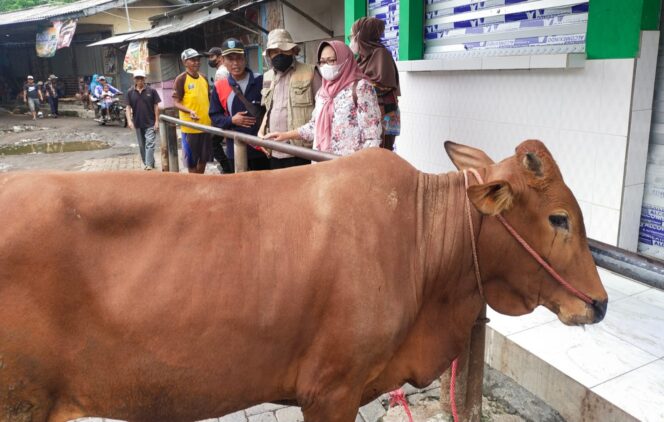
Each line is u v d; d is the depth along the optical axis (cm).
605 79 401
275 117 476
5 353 150
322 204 176
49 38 2359
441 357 205
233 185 176
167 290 159
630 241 414
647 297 361
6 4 3756
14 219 152
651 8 379
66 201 156
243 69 550
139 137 1016
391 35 668
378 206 181
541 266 190
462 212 194
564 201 184
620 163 398
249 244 169
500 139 500
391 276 178
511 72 477
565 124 435
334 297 171
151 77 1780
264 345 170
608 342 312
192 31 1622
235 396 175
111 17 2283
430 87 582
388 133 453
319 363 176
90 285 155
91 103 2348
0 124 2077
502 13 503
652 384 275
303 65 475
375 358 179
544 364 296
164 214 164
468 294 201
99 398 163
